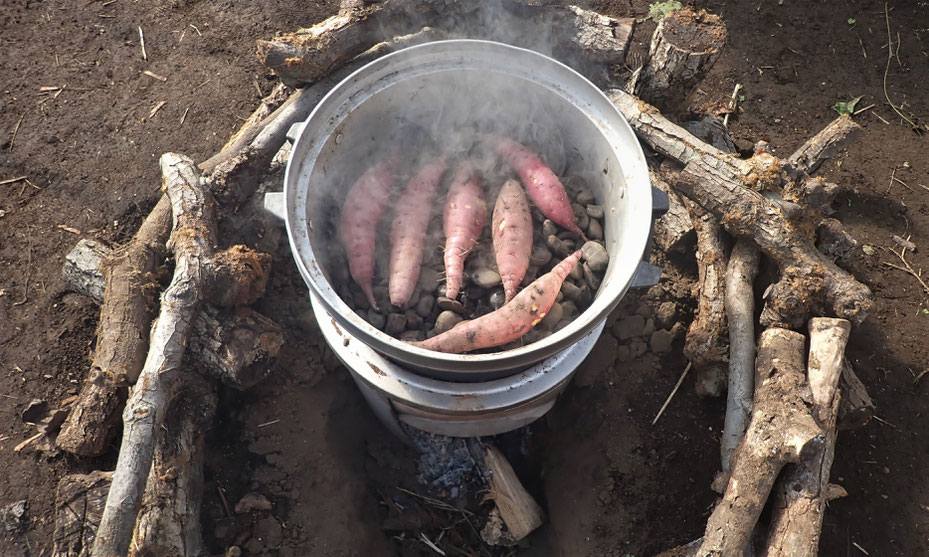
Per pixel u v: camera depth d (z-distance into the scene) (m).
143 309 0.96
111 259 0.99
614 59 1.07
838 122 1.10
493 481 0.98
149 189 1.18
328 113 0.83
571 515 0.97
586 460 0.99
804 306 0.91
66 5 1.38
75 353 1.05
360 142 0.91
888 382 1.05
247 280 0.91
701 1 1.42
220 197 1.01
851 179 1.23
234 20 1.36
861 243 1.17
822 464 0.81
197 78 1.30
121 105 1.27
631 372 1.04
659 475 0.98
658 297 1.07
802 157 1.10
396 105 0.90
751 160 0.97
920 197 1.21
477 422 0.88
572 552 0.95
